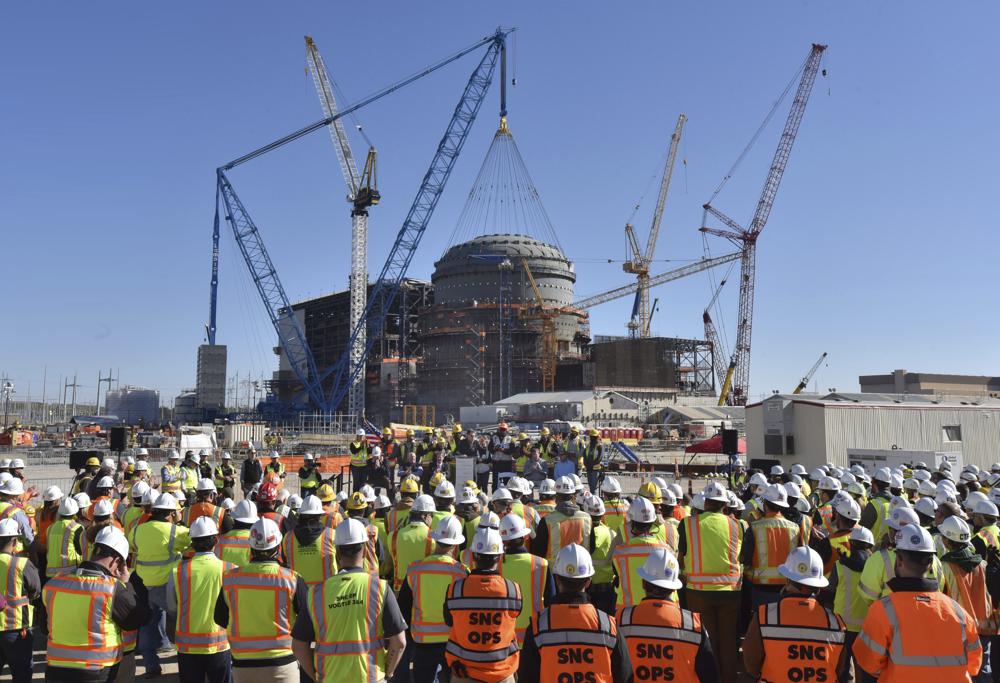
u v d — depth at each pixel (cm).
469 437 2522
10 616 776
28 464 4950
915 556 545
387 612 585
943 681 519
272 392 19212
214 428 7781
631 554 809
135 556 1032
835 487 1166
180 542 958
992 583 779
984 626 757
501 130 10156
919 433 3584
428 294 18812
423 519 895
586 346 17638
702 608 827
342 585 586
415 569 722
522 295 16600
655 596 545
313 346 19775
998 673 789
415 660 712
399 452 2380
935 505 950
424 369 16275
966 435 3681
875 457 3105
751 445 3866
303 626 584
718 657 829
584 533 904
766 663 540
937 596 539
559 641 501
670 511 991
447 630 705
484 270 16662
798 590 547
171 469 1839
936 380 19125
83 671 641
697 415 10331
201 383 14200
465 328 15975
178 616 691
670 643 524
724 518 848
